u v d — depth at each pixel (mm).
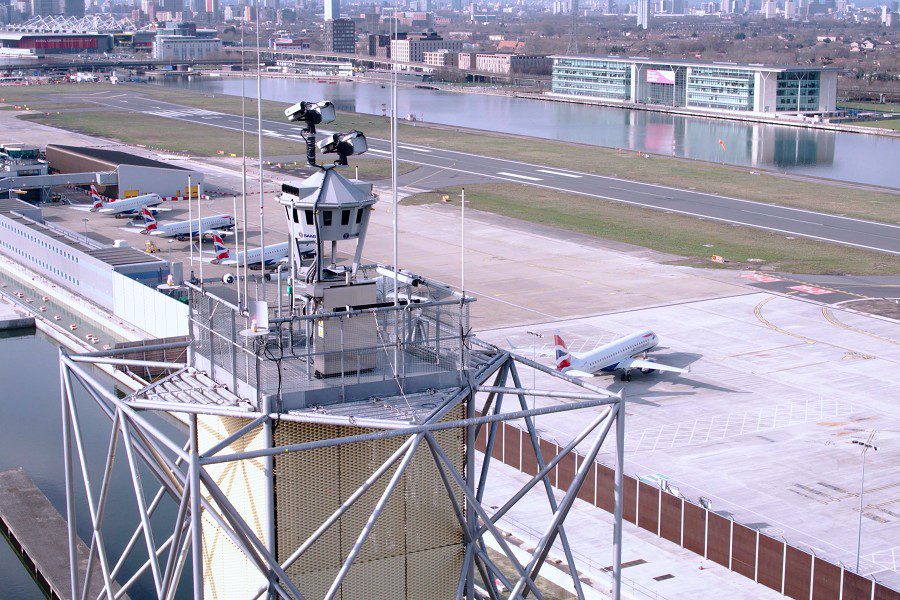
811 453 95125
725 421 103438
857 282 163875
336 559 33188
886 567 73375
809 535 78688
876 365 122188
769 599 68188
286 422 32344
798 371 119875
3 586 73812
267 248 165000
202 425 35281
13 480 87500
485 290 156375
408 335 35594
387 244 187375
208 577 35594
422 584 34875
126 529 80562
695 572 72000
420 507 34188
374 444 32938
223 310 34969
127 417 34281
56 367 125438
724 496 85562
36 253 166750
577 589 36656
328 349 33969
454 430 35344
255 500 32906
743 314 144750
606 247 188125
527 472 89125
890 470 91125
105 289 143625
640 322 140125
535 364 38344
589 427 35812
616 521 35219
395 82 52156
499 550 74125
